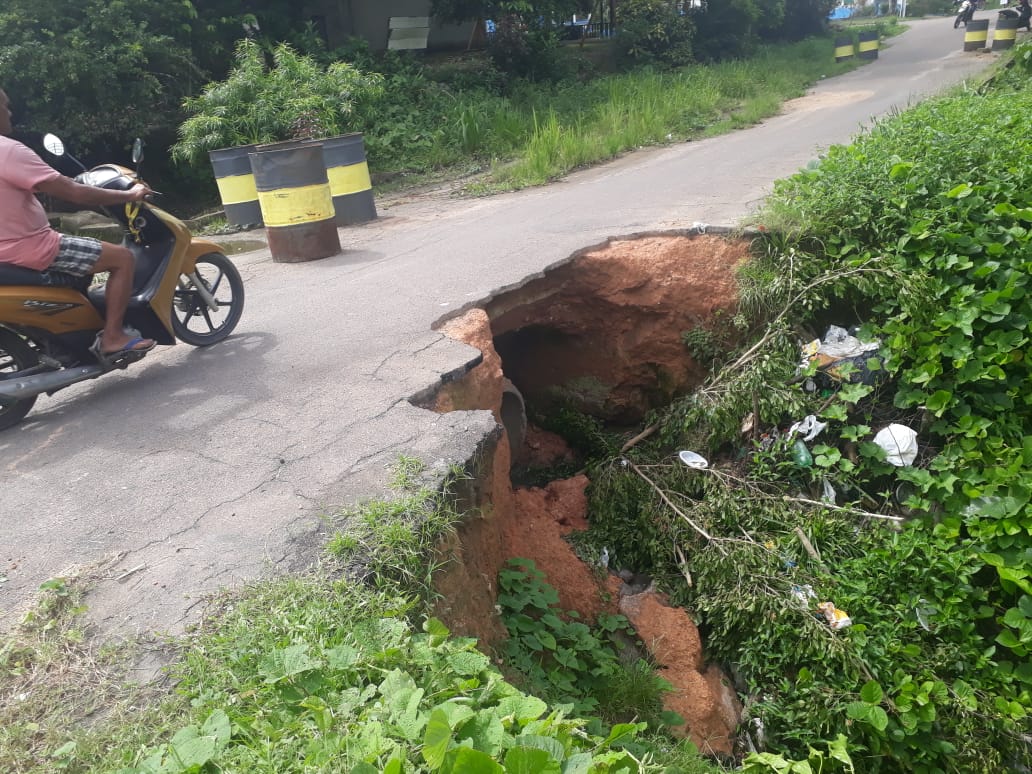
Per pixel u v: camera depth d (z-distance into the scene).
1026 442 5.51
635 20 25.36
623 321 7.32
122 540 3.60
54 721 2.61
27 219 4.72
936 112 9.12
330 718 2.32
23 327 4.91
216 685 2.63
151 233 5.52
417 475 3.79
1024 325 5.81
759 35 32.69
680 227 7.45
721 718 4.98
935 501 5.63
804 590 5.16
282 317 6.45
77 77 13.86
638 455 6.70
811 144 12.13
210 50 16.92
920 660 4.91
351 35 23.02
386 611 2.97
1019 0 25.89
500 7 21.17
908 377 5.96
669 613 5.42
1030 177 6.55
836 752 4.27
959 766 4.57
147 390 5.27
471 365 5.17
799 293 6.43
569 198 10.29
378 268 7.74
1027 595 5.00
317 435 4.35
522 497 6.29
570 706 2.89
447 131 16.03
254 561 3.31
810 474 5.97
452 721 2.21
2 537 3.73
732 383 6.33
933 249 6.24
